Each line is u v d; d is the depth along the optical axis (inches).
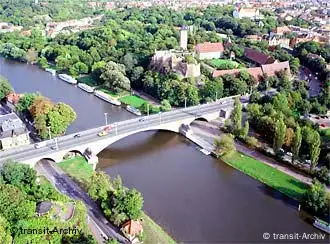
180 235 7155.5
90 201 7869.1
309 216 7706.7
